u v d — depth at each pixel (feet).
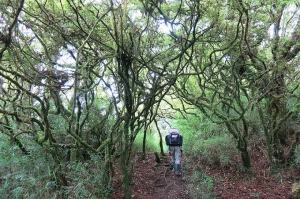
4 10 14.02
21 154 18.66
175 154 26.45
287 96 23.77
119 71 18.08
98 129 23.45
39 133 19.81
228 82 22.80
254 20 20.93
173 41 22.15
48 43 19.24
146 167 28.32
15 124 18.93
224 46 22.52
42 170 17.87
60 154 20.17
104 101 25.22
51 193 17.56
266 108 26.66
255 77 23.11
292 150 23.79
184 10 18.57
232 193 22.07
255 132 28.43
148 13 18.11
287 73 23.32
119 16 17.33
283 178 23.17
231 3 18.16
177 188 23.85
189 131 31.96
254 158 26.86
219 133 29.68
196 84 30.81
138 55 19.85
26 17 17.12
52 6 17.85
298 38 22.39
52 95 17.72
